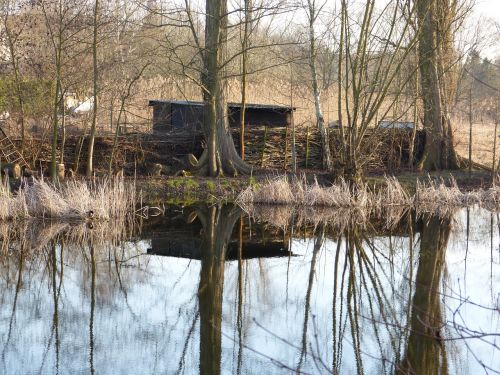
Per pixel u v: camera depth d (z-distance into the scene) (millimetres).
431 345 6891
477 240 13000
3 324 7816
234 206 16906
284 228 14133
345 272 10477
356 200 16844
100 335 7520
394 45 16328
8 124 18406
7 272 10281
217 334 7582
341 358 6680
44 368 6523
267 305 8641
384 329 7492
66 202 14547
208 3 18484
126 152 19578
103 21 17703
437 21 20453
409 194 18234
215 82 18766
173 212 15883
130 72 22172
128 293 9273
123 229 13703
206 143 19188
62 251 11719
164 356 6844
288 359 6730
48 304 8680
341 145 17344
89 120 19312
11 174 16734
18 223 13773
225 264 11086
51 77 17797
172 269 10688
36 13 17281
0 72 18375
